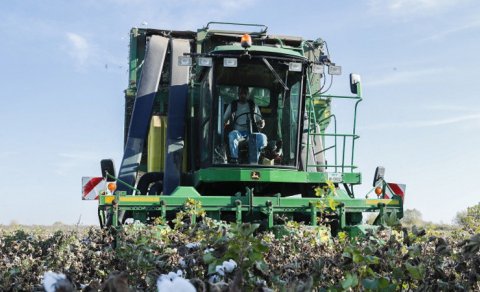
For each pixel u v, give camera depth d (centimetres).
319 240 657
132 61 1345
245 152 1062
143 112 1188
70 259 575
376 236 482
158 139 1201
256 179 1038
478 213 781
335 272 425
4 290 432
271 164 1074
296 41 1386
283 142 1087
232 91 1074
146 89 1202
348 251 366
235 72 1069
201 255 389
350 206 1023
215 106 1066
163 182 1127
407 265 367
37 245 813
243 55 1049
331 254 543
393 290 356
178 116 1159
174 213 1010
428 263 404
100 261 557
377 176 1120
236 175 1038
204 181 1048
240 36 1342
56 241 772
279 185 1109
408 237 424
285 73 1082
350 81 1108
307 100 1163
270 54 1065
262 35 1361
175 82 1183
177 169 1123
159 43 1245
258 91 1084
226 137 1068
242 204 974
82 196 1030
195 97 1203
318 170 1195
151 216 1021
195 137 1173
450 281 384
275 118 1084
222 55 1055
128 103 1320
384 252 401
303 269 438
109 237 700
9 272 466
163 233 675
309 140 1141
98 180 1041
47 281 143
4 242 856
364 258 358
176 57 1204
